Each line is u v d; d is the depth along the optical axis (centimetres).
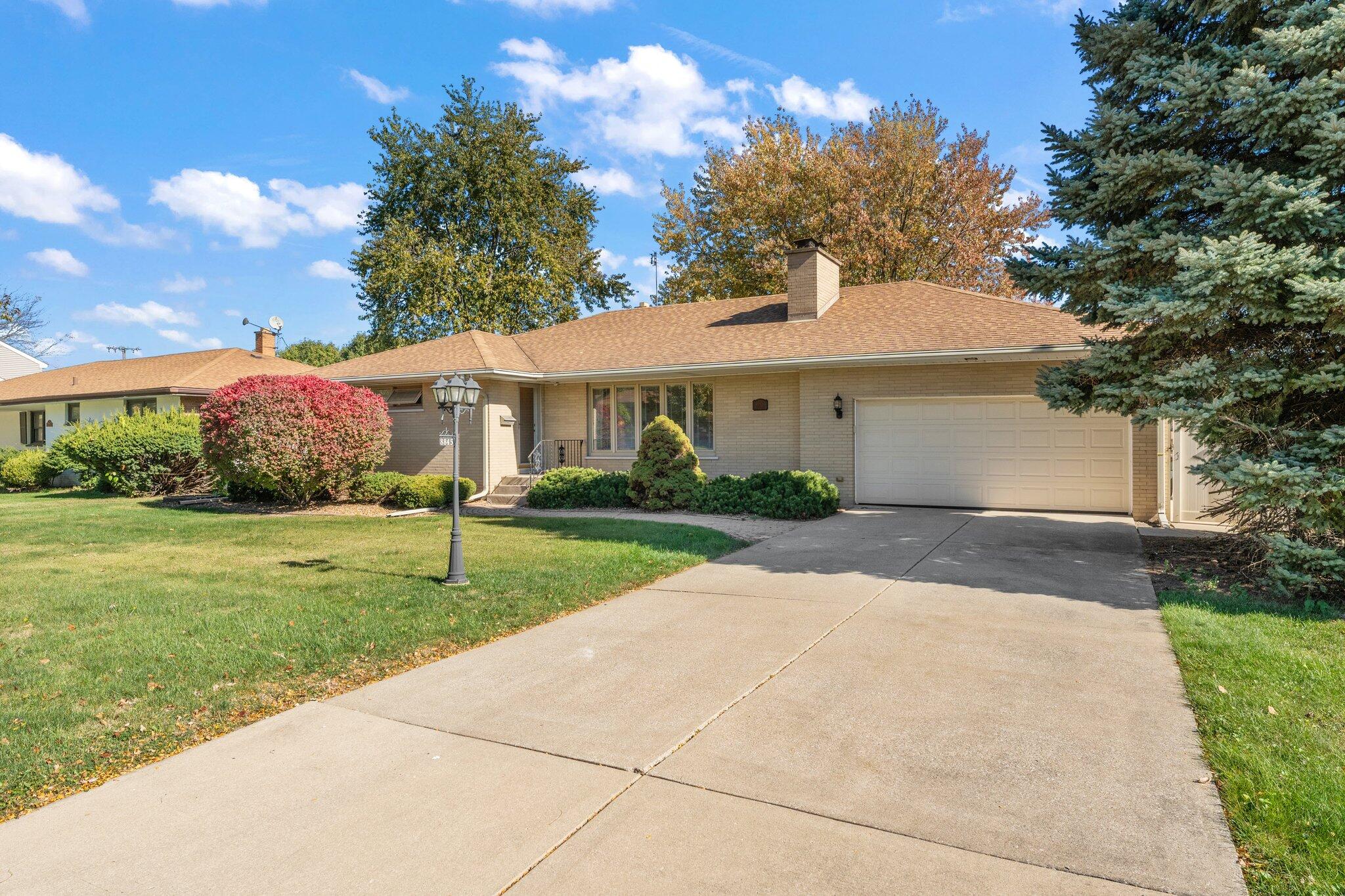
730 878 260
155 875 267
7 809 318
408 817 305
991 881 257
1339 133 641
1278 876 258
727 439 1519
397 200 3338
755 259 2788
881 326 1420
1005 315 1332
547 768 348
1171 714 401
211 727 406
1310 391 679
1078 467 1234
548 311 3416
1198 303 664
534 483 1528
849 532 1059
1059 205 878
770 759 354
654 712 415
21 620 618
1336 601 641
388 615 625
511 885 258
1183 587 701
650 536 1028
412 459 1697
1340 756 344
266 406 1405
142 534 1148
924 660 498
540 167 3394
